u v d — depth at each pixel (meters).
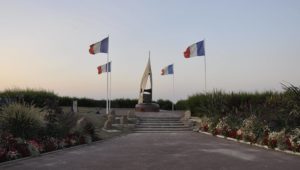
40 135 15.84
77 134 18.47
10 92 27.17
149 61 40.38
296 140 14.55
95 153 14.69
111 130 26.34
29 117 15.05
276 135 15.85
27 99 25.83
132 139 21.34
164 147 16.84
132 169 10.82
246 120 20.33
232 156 13.66
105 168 11.02
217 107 27.30
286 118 16.62
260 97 28.08
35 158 13.19
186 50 34.38
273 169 10.77
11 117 14.80
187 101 38.91
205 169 10.78
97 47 35.59
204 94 33.69
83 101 47.22
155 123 30.27
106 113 34.19
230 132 21.47
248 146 17.28
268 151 15.23
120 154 14.33
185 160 12.61
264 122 17.95
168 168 10.96
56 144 15.77
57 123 17.83
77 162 12.23
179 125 29.89
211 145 17.73
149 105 39.62
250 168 10.95
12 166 11.37
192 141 19.92
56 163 12.01
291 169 10.77
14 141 13.30
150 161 12.40
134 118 30.81
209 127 25.53
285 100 17.42
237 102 27.83
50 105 19.14
